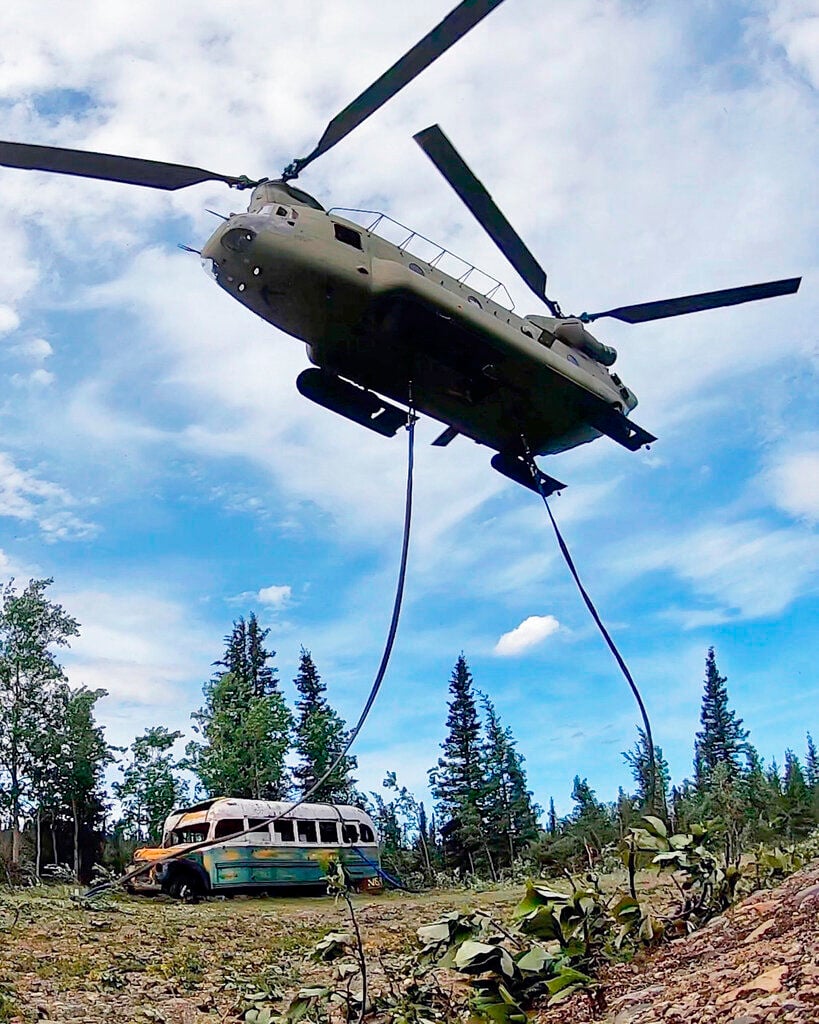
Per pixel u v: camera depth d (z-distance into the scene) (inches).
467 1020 198.8
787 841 452.8
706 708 1978.3
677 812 343.0
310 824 796.0
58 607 1476.4
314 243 274.4
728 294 337.1
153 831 1439.5
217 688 1588.3
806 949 158.2
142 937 428.5
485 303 319.9
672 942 222.7
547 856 540.7
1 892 643.5
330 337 294.8
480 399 327.3
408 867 1314.0
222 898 720.3
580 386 331.9
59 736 1425.9
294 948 397.1
